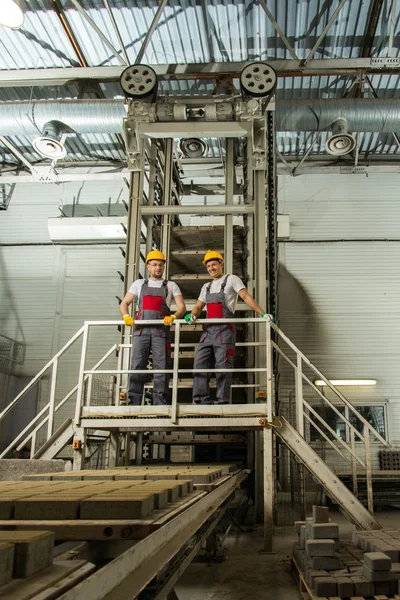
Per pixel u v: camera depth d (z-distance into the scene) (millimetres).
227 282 6133
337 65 8977
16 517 1926
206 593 4160
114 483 2934
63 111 9805
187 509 2318
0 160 13359
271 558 5367
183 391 8820
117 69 9289
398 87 10719
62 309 13320
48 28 9273
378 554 3707
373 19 8984
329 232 13219
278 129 10258
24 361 13070
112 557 1867
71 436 5895
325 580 3568
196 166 12500
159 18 8367
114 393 8781
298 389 5988
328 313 12836
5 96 11094
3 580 1112
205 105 7801
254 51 9812
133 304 7328
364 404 12305
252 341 7734
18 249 13719
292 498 9109
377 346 12617
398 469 11812
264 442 5672
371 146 12750
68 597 1099
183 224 13102
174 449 11688
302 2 8742
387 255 13055
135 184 7887
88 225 12648
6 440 12344
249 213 7957
